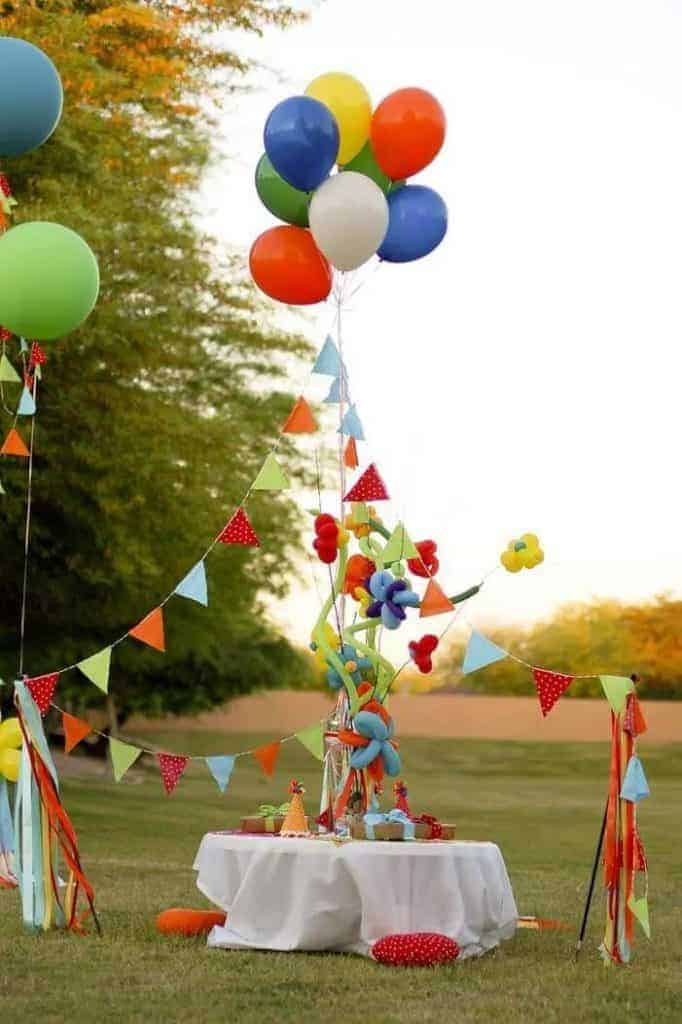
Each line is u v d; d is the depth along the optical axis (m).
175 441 16.16
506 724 31.86
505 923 6.86
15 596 17.95
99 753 26.20
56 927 7.11
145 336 15.97
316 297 7.50
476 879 6.55
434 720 31.92
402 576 7.18
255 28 19.42
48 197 15.12
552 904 8.65
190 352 17.47
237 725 31.48
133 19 17.83
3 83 6.86
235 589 20.00
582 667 32.22
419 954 6.13
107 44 18.11
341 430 7.40
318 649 7.17
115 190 16.12
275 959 6.24
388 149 7.30
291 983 5.73
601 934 7.46
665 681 31.83
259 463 20.11
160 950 6.45
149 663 21.73
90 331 15.11
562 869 10.95
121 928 7.12
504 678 32.09
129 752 6.91
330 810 7.13
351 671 7.03
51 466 16.17
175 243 16.77
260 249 7.44
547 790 22.48
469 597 6.97
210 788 21.34
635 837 6.51
